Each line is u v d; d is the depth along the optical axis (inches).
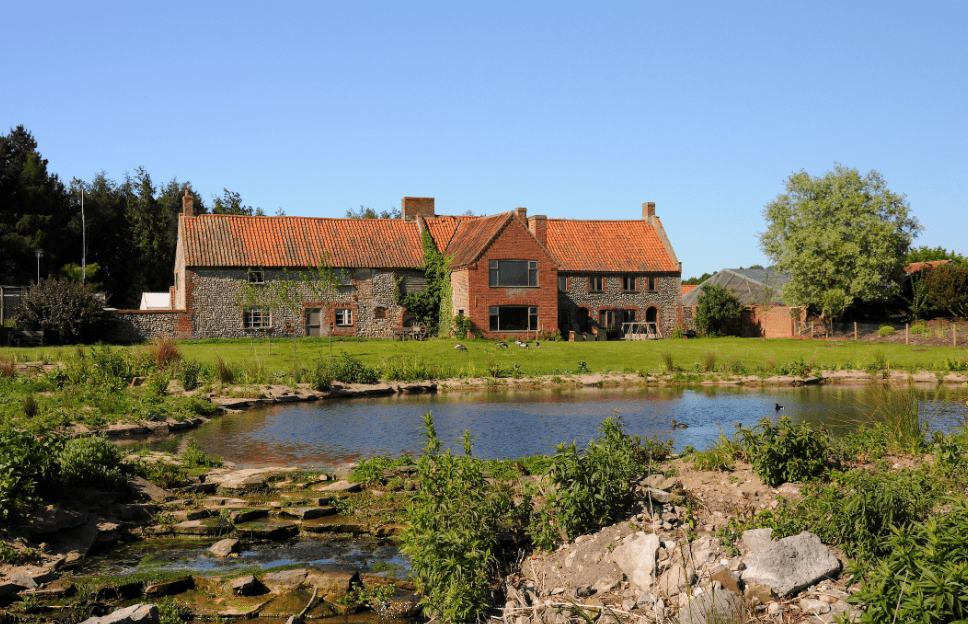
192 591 337.7
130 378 997.2
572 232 2246.6
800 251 2233.0
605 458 386.3
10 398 794.2
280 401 974.4
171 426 753.6
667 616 282.2
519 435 714.2
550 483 386.9
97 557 377.7
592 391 1099.3
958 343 1819.6
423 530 339.0
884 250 2129.7
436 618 309.1
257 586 338.3
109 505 437.1
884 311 2309.3
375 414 863.1
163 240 3176.7
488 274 1915.6
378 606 323.3
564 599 308.0
